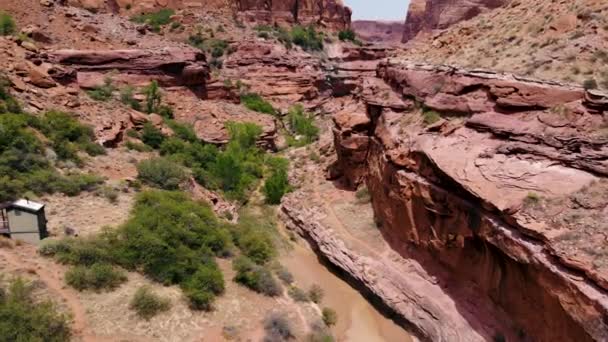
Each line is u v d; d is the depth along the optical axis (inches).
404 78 1208.8
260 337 781.3
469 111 967.0
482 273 836.6
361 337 908.6
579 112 794.2
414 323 911.0
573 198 711.7
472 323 837.2
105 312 720.3
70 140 1284.4
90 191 1071.0
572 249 643.5
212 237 981.2
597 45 941.2
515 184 772.0
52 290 724.7
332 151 1615.4
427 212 949.8
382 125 1190.9
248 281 919.7
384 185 1111.0
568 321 630.5
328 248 1162.6
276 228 1359.5
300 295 973.2
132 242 847.7
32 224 816.3
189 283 831.7
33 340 588.1
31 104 1341.0
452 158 883.4
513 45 1128.2
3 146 1045.8
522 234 714.2
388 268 1029.8
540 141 809.5
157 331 720.3
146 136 1553.9
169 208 976.9
